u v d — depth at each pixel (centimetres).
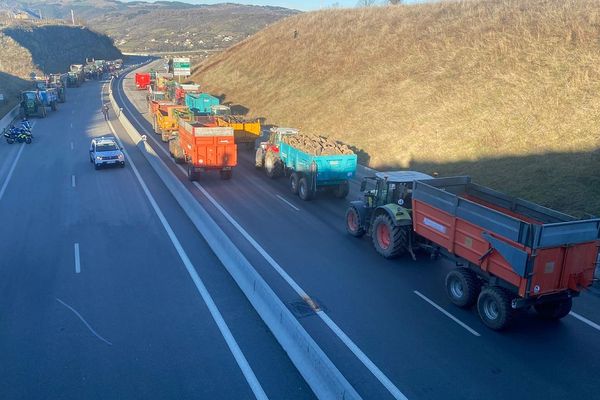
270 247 1527
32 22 12294
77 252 1459
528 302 1013
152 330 1021
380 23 4816
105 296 1176
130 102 6028
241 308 1119
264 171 2641
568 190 1852
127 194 2122
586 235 1003
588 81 2480
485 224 1076
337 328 1048
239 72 5769
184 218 1789
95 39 13675
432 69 3409
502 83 2814
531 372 912
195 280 1267
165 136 3453
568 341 1029
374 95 3484
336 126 3372
